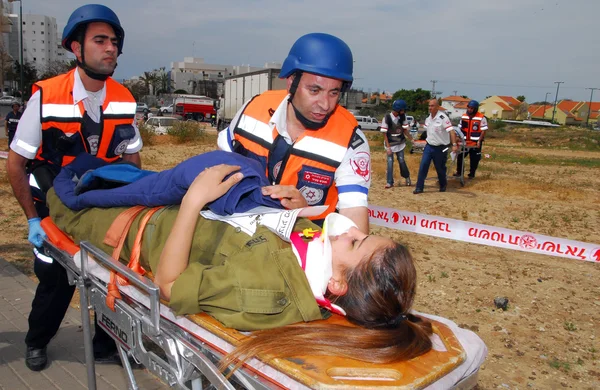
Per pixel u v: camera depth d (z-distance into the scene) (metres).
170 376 1.85
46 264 2.86
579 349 3.57
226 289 1.72
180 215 1.84
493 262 5.42
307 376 1.42
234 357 1.56
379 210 5.47
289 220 1.91
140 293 2.05
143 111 49.59
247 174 2.02
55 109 2.80
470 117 11.03
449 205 8.45
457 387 1.57
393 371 1.49
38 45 116.75
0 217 6.99
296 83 2.19
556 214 8.07
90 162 2.79
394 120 9.85
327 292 1.83
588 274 5.14
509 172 14.32
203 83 69.38
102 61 2.76
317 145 2.33
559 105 102.19
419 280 4.81
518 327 3.88
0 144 17.22
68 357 3.38
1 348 3.45
